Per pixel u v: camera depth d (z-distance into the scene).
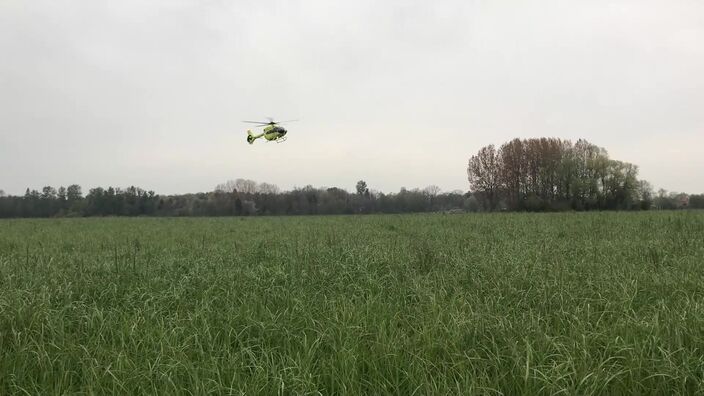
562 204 66.06
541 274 7.50
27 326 5.39
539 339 4.48
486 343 4.64
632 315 5.26
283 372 4.04
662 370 3.84
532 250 10.25
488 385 3.79
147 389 3.92
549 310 5.76
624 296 5.92
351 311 5.49
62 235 20.95
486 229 18.66
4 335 5.03
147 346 4.75
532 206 65.88
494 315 5.38
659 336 4.41
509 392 3.76
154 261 9.79
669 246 10.28
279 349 4.81
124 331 5.13
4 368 4.22
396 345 4.47
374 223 27.03
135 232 22.92
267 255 10.80
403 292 6.74
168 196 97.94
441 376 3.89
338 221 31.89
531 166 72.88
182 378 4.09
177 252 12.57
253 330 5.25
